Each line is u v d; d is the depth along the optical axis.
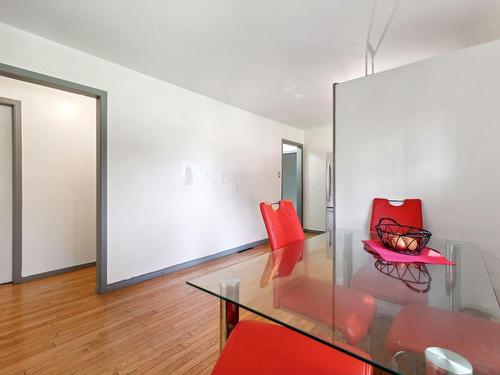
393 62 2.48
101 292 2.45
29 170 2.82
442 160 1.84
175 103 3.11
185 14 1.82
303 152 5.68
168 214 3.05
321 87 3.18
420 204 1.86
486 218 1.69
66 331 1.81
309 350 0.88
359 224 2.19
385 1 1.67
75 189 3.18
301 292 1.08
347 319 0.89
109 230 2.52
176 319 2.00
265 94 3.42
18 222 2.73
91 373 1.41
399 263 1.29
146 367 1.47
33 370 1.43
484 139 1.70
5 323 1.92
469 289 1.07
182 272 3.10
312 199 5.57
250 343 0.91
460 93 1.77
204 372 1.43
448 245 1.60
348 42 2.16
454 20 1.84
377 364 0.68
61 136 3.06
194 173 3.36
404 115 1.99
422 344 0.77
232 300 0.99
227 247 3.88
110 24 1.93
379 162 2.10
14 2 1.67
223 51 2.33
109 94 2.51
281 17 1.85
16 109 2.72
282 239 1.67
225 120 3.81
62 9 1.75
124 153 2.63
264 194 4.58
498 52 1.65
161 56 2.41
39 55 2.07
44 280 2.82
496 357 0.71
